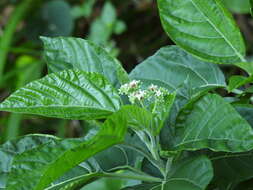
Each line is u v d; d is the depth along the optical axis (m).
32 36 2.73
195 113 0.88
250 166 0.92
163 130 0.90
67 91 0.88
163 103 0.85
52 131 2.68
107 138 0.79
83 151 0.78
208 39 0.94
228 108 0.85
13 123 2.16
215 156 0.93
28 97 0.87
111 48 2.40
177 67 1.01
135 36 2.80
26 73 2.39
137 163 1.00
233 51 0.94
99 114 0.87
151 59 1.02
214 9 0.93
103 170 0.93
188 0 0.94
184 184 0.81
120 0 2.86
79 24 2.91
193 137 0.86
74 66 0.96
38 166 0.85
